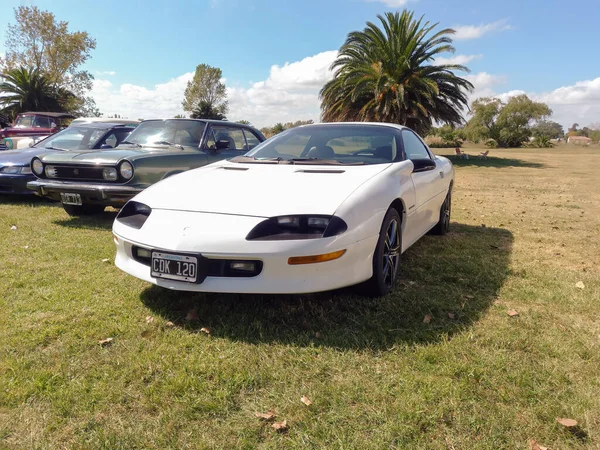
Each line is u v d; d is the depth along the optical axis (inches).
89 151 220.1
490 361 90.2
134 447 66.5
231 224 102.7
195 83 2758.4
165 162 210.1
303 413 74.0
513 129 2390.5
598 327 108.7
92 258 159.5
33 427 70.4
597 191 437.4
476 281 141.0
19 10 1342.3
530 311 117.2
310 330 103.2
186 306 116.3
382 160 146.5
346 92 982.4
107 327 104.1
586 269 158.4
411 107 897.5
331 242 102.1
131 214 123.2
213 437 68.7
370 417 73.1
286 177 124.3
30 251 167.0
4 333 100.1
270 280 100.4
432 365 89.0
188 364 88.3
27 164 262.1
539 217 275.3
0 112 1206.3
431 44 920.3
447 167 202.2
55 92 1270.9
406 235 142.1
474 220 261.1
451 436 69.1
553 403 77.2
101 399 77.2
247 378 83.6
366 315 111.2
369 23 948.0
